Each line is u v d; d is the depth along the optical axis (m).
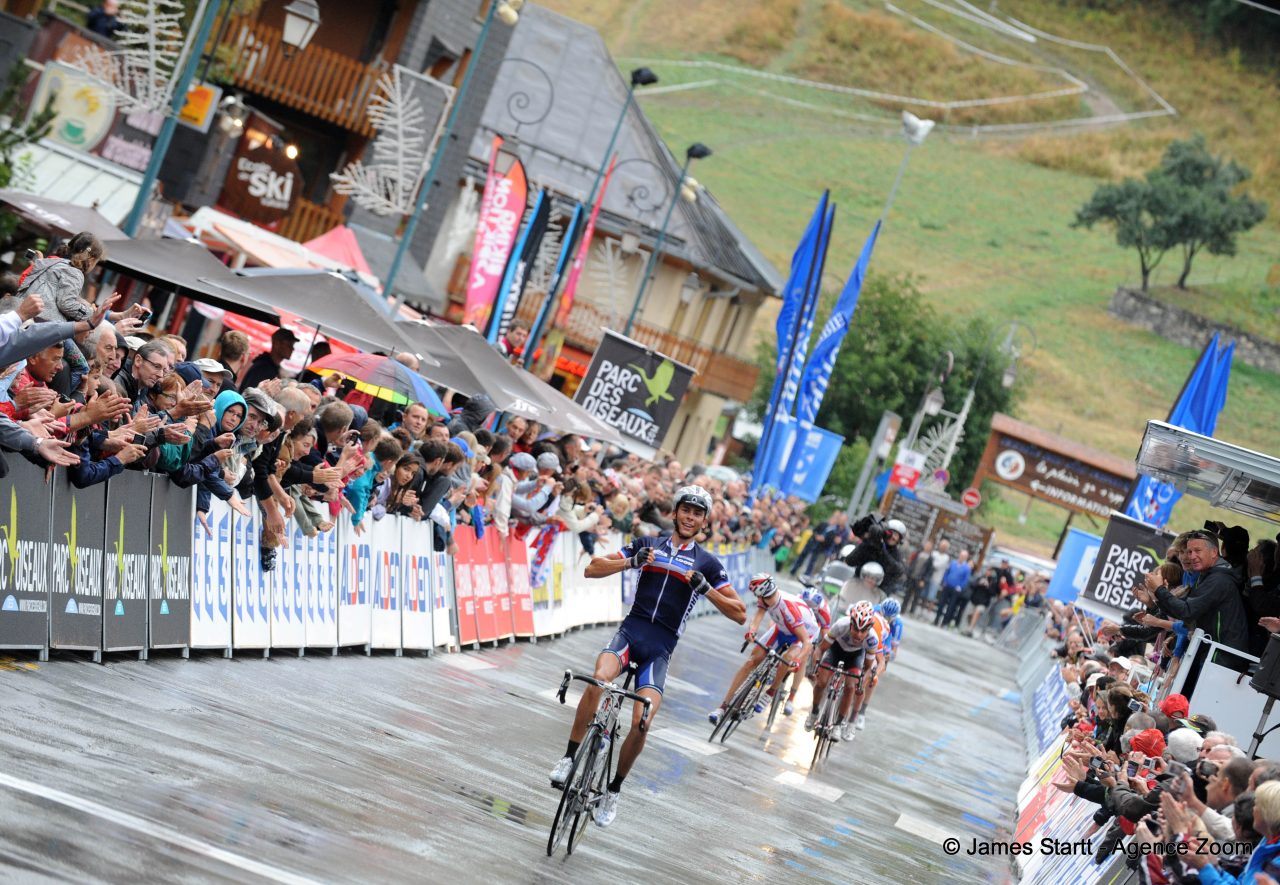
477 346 39.06
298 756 17.53
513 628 36.41
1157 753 20.48
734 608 18.52
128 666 19.92
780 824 23.41
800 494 63.69
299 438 24.03
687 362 109.06
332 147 72.00
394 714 22.53
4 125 38.69
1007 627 92.12
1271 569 24.31
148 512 20.91
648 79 65.69
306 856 13.30
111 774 14.09
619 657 18.41
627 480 48.75
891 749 37.22
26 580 18.27
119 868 11.33
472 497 32.38
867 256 60.09
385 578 28.86
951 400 142.88
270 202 60.31
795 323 58.66
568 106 111.56
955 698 55.53
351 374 32.59
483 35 48.81
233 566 23.28
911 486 98.12
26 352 16.47
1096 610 47.94
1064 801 25.56
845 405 140.50
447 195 83.56
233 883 11.80
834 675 32.19
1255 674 21.06
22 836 11.43
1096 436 199.75
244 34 67.25
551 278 58.84
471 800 18.19
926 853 24.95
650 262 75.19
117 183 48.72
